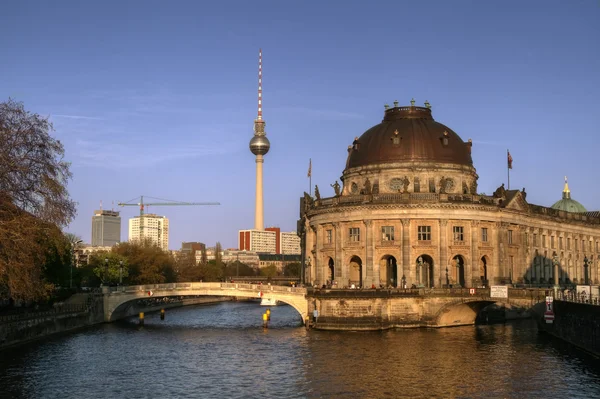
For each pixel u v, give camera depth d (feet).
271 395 207.92
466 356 266.16
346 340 310.24
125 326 385.70
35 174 246.88
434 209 385.09
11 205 237.04
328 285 396.57
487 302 363.76
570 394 205.26
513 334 329.93
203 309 559.79
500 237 403.75
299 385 220.43
